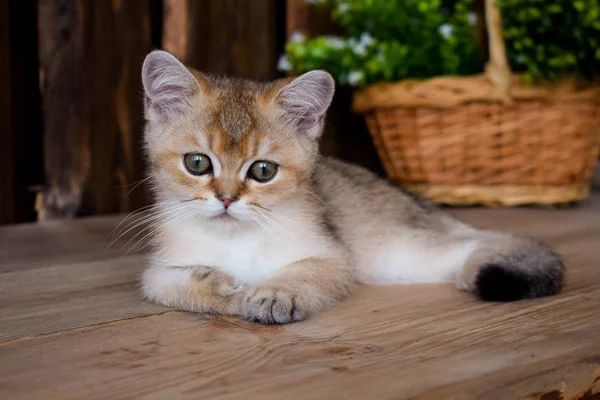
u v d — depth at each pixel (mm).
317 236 546
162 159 531
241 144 517
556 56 725
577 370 438
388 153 796
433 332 478
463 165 771
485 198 777
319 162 604
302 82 537
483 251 560
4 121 713
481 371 434
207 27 785
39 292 542
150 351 455
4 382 425
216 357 448
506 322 490
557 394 432
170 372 434
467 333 476
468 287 544
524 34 737
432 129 762
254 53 813
